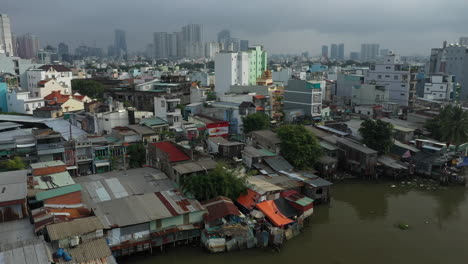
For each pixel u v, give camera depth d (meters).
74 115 70.81
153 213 34.81
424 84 129.88
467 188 55.44
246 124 72.81
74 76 162.62
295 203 41.84
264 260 34.97
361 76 116.56
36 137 47.72
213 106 81.81
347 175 59.78
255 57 147.62
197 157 45.50
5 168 43.94
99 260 28.55
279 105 99.00
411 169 59.69
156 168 46.66
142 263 33.47
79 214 33.78
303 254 36.25
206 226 36.22
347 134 69.69
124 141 55.16
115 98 102.56
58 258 28.02
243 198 42.41
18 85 110.19
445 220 44.69
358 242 38.94
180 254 35.00
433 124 76.38
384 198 51.19
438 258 36.28
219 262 34.25
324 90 121.06
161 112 71.00
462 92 134.25
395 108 98.81
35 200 34.88
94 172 50.44
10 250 26.25
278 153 55.50
